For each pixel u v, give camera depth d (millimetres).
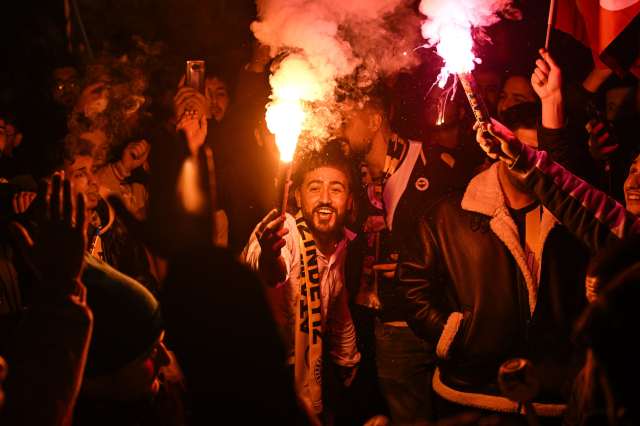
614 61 2482
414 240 2498
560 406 2199
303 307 2553
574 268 2211
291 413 1248
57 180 1141
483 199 2326
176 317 1235
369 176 3072
